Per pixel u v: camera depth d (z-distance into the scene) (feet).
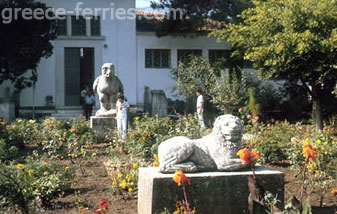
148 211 18.52
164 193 18.21
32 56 75.82
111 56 91.30
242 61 85.81
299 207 15.76
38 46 75.41
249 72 82.94
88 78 92.38
